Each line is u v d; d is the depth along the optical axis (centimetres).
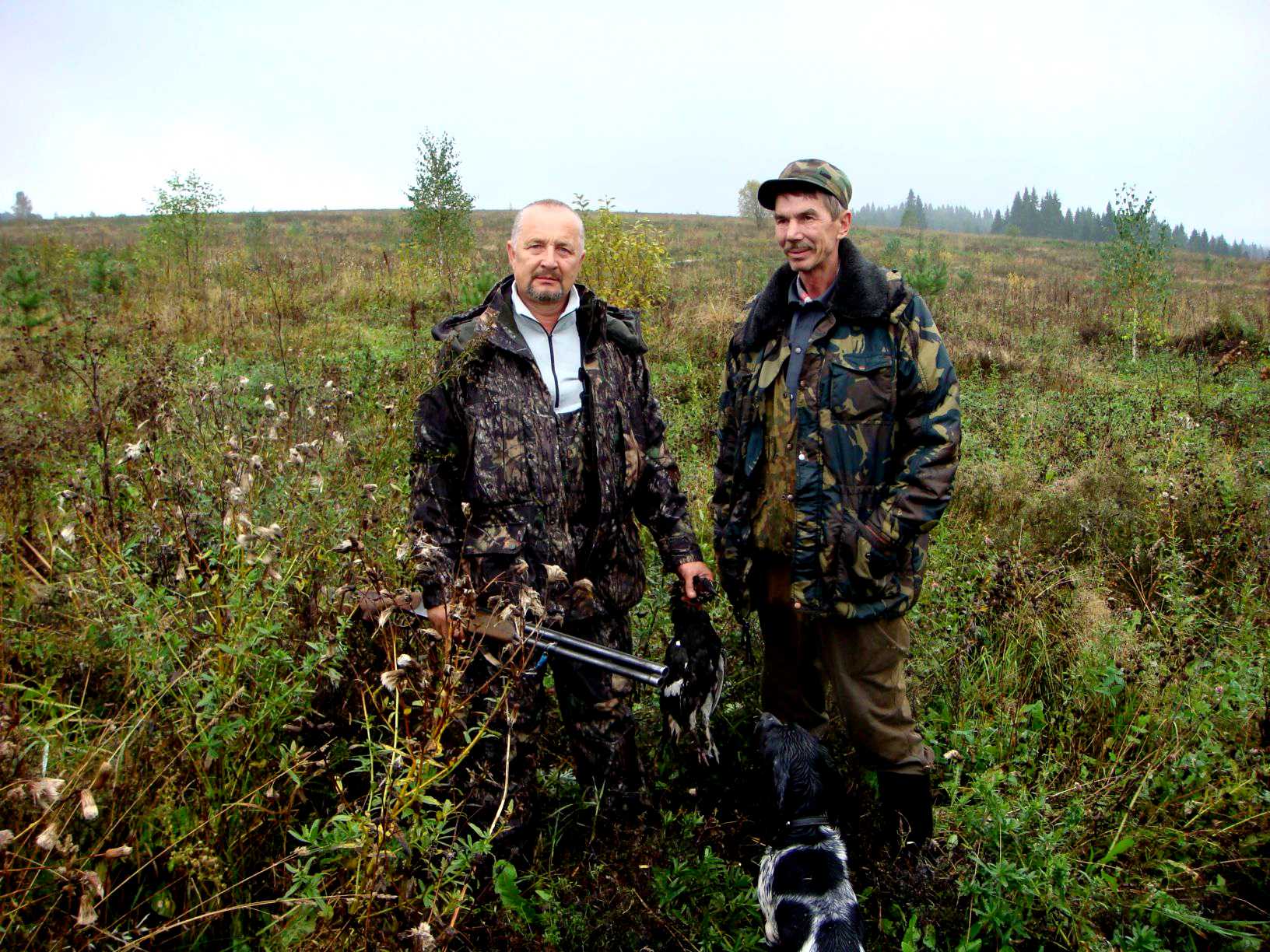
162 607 234
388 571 276
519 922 228
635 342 268
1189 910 246
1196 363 1172
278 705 229
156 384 438
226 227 3816
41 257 1534
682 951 231
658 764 304
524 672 225
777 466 268
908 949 226
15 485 324
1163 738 302
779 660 294
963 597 383
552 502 253
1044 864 250
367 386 543
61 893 165
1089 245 6788
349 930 185
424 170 1552
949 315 1550
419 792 190
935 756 288
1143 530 502
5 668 210
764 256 3469
